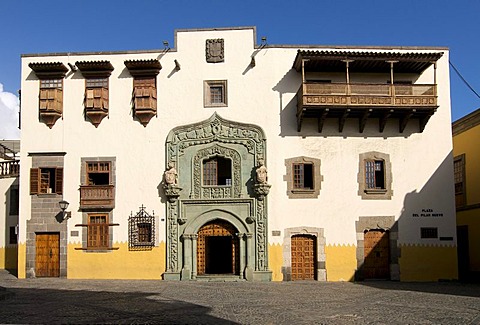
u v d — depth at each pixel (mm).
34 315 14805
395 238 26281
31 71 27797
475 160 29156
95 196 26828
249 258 26016
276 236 26141
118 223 26688
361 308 16375
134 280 25859
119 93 27484
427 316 14805
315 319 14328
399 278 26031
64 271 26594
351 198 26453
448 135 27000
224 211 26484
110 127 27297
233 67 27312
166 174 26375
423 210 26531
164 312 15398
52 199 27062
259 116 26953
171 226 26484
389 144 26844
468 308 16359
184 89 27328
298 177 26656
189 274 26000
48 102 27094
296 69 27000
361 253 26125
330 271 25969
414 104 25594
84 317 14484
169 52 27562
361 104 25375
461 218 30734
